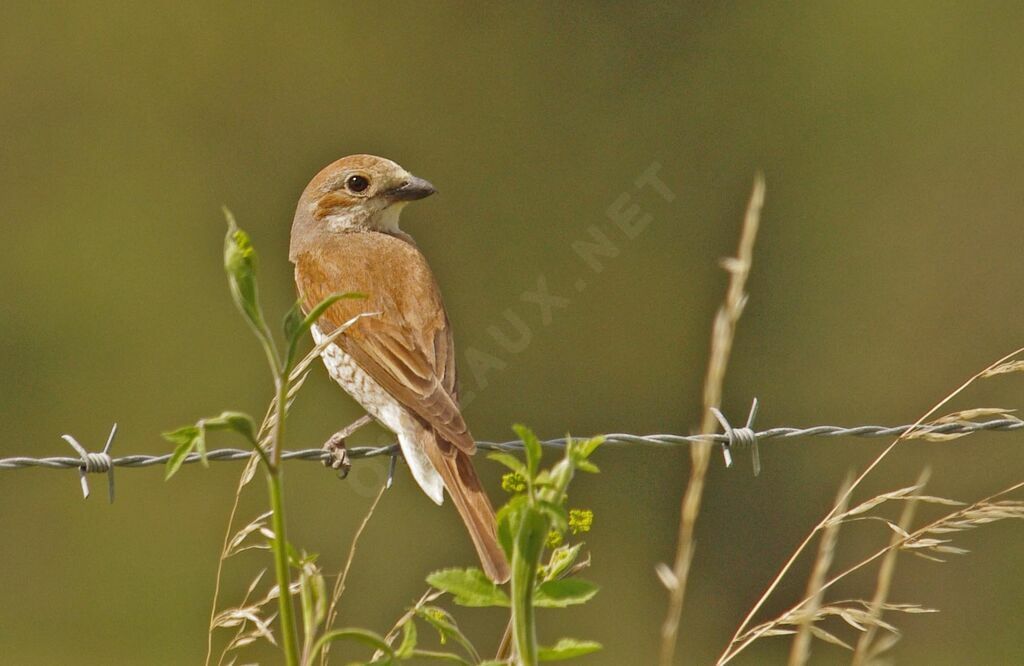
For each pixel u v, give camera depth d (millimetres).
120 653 15062
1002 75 18406
